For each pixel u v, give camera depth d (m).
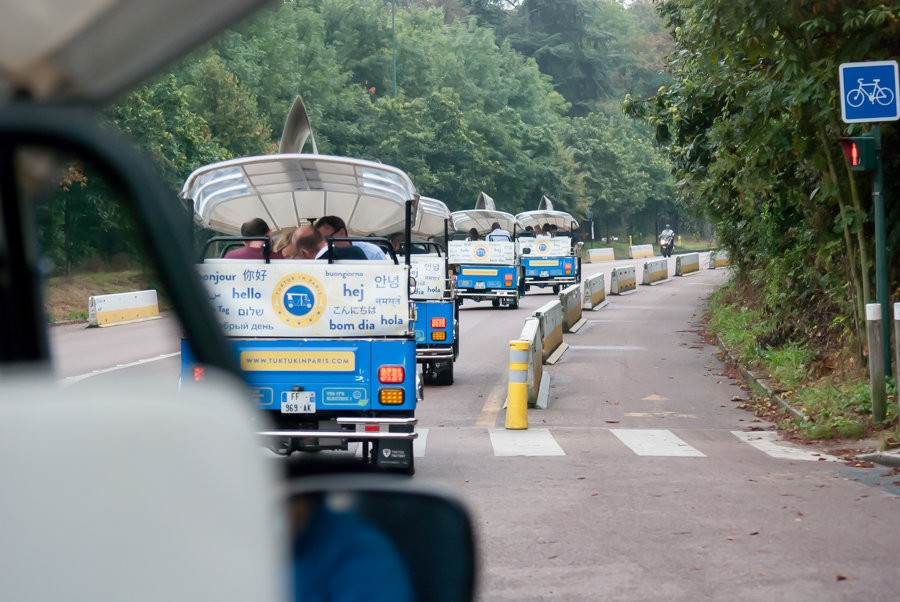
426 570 1.76
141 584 1.08
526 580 7.55
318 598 1.61
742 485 11.07
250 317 11.22
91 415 1.08
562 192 100.56
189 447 1.11
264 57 68.94
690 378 21.59
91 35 1.31
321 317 11.23
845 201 16.61
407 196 12.20
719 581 7.50
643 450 13.66
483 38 105.50
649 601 7.05
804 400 16.44
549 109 114.38
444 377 20.56
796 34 15.17
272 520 1.16
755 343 22.67
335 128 77.50
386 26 93.31
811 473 11.84
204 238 14.94
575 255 47.50
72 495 1.07
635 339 29.19
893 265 16.94
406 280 11.25
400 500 1.75
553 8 131.25
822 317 20.39
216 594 1.10
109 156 1.20
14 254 1.45
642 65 146.25
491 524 9.27
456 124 84.50
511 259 38.78
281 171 12.37
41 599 1.06
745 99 16.94
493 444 14.18
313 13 80.69
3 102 1.19
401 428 11.06
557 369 23.09
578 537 8.79
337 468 2.09
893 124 16.12
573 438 14.75
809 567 7.83
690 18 17.20
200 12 1.37
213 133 54.09
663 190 119.69
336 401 11.13
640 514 9.65
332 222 12.42
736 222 28.42
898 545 8.47
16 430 1.06
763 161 17.77
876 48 15.23
